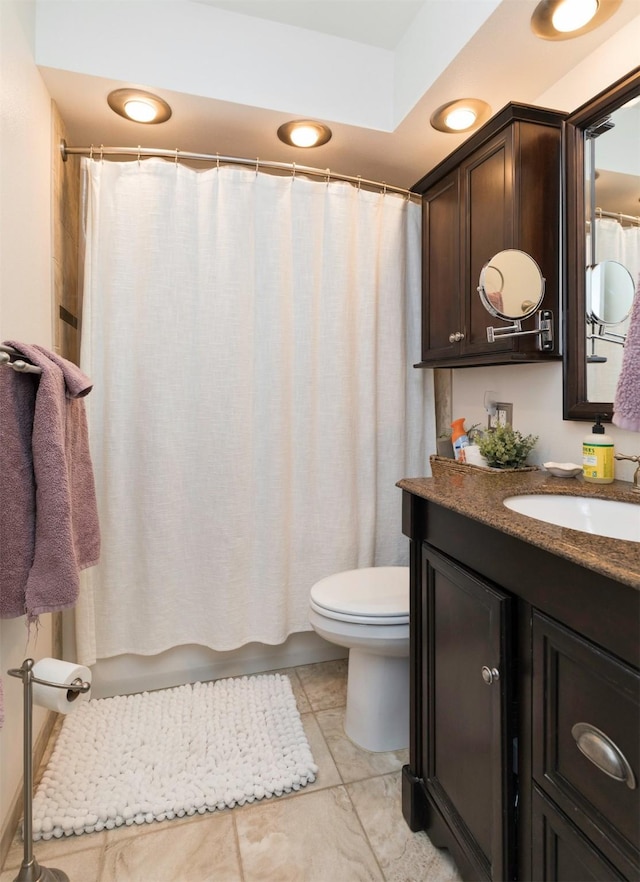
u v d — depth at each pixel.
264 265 1.77
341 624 1.44
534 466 1.54
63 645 1.71
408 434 2.05
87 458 1.35
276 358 1.78
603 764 0.65
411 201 2.00
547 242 1.39
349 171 2.07
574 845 0.71
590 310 1.34
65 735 1.52
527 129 1.37
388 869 1.12
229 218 1.71
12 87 1.19
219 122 1.71
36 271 1.38
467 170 1.58
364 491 1.95
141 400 1.67
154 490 1.69
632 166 1.21
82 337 1.64
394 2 1.53
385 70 1.76
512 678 0.85
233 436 1.74
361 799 1.32
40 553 1.07
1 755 1.13
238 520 1.76
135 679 1.79
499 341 1.42
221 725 1.59
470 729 0.97
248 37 1.60
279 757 1.44
